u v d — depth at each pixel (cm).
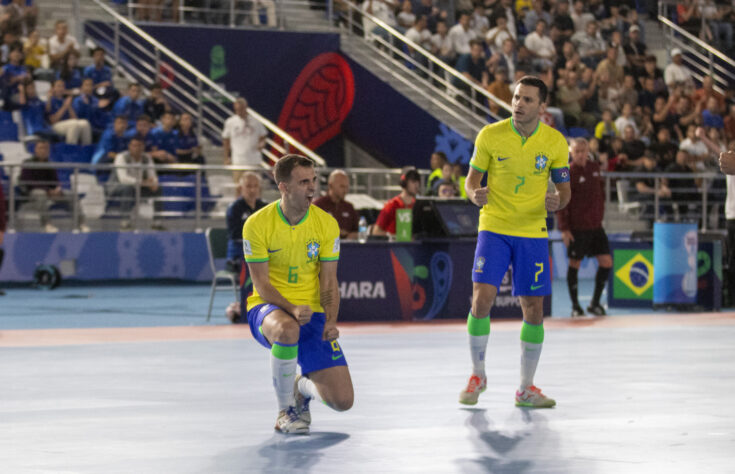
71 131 3094
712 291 2306
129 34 3628
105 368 1345
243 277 1964
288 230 938
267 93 3866
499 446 859
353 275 1992
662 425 952
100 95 3219
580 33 4253
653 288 2294
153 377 1265
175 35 3709
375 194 3753
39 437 897
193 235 3028
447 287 2038
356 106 3922
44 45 3322
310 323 949
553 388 1175
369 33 3984
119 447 855
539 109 1066
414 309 2097
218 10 3738
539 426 948
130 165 2880
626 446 858
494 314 2064
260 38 3828
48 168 2886
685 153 3712
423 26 3909
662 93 4259
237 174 3148
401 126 3734
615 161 3672
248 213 1988
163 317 2127
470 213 2078
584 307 2394
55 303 2434
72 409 1038
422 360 1423
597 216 2100
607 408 1044
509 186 1082
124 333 1783
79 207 2938
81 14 3619
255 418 992
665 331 1819
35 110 3112
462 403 1069
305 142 3953
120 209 3014
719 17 4694
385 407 1052
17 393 1139
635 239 2455
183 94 3619
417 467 781
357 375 1280
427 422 970
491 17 4106
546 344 1614
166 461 802
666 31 4591
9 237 2814
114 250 2927
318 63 3928
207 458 813
